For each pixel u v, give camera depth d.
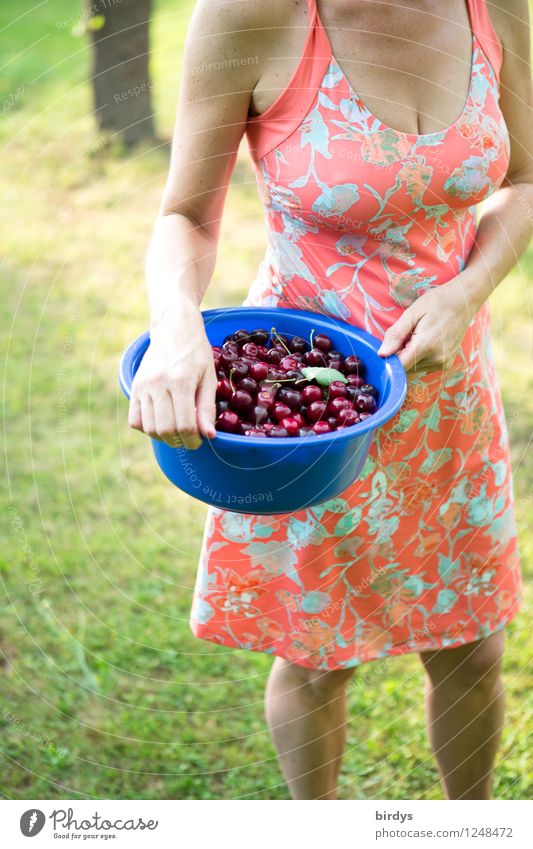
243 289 4.83
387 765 2.59
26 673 2.83
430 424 1.94
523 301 4.84
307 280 1.93
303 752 2.17
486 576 2.09
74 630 2.98
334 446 1.61
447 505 2.01
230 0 1.71
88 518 3.46
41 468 3.67
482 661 2.16
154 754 2.60
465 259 1.96
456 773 2.27
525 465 3.70
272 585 2.02
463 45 1.78
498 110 1.86
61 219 5.49
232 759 2.60
